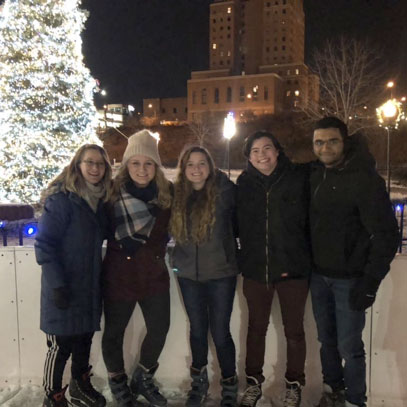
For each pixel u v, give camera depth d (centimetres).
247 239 260
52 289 238
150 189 259
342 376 273
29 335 300
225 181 261
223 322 269
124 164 258
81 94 998
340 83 1930
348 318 245
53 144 951
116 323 264
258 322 268
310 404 284
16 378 303
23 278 296
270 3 9462
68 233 247
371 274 227
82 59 1027
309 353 292
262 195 253
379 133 2519
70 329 248
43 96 939
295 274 253
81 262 249
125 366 305
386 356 281
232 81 8044
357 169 233
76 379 271
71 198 247
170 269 296
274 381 295
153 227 257
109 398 291
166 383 305
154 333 270
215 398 296
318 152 240
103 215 258
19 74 923
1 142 926
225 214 258
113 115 6594
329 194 240
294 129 3806
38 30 931
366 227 232
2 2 933
